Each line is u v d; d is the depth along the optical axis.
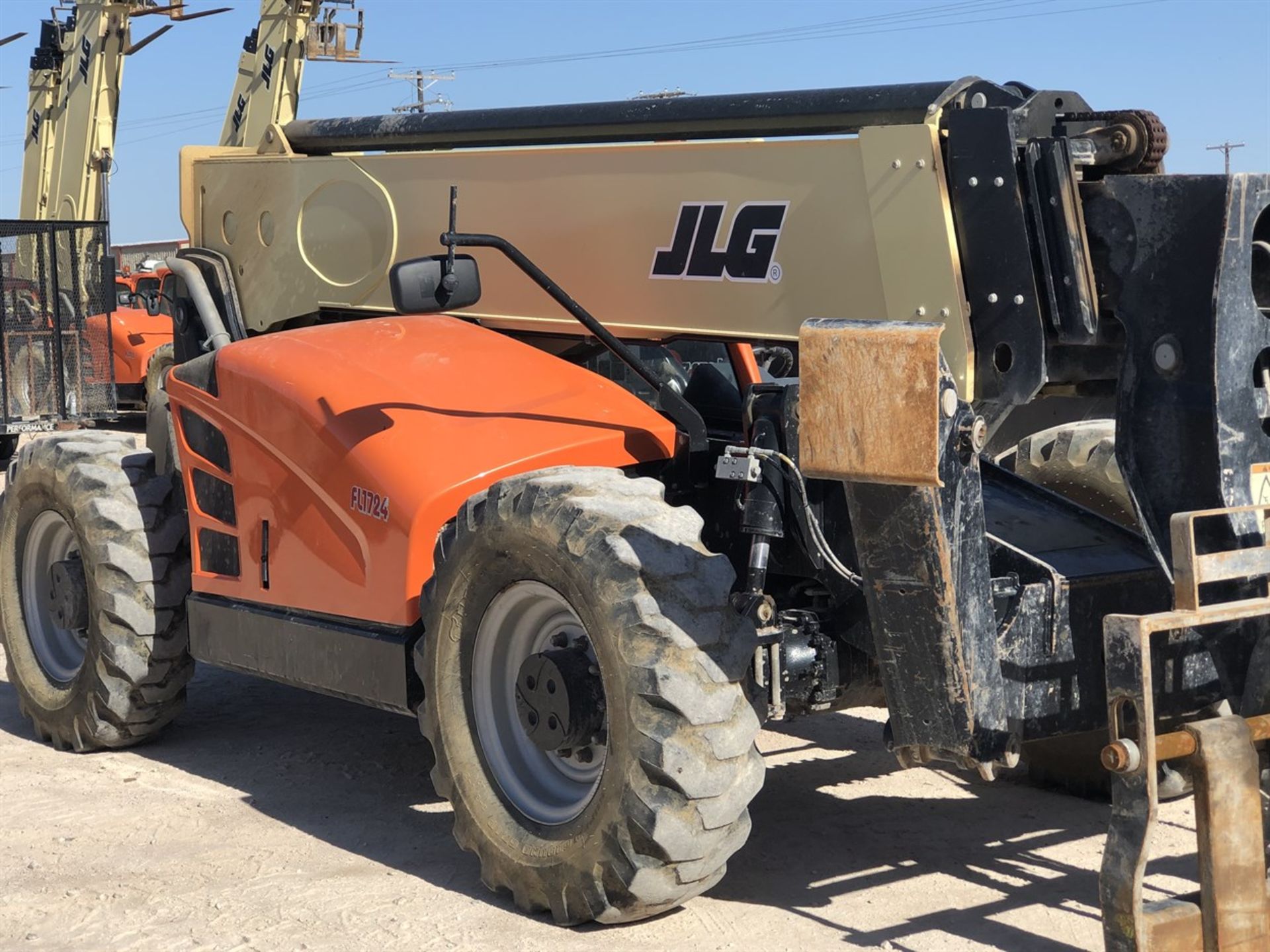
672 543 3.97
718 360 5.47
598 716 4.10
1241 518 3.75
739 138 4.95
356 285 6.05
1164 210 3.88
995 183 4.18
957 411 3.62
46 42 16.42
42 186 16.77
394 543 4.68
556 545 4.03
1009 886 4.39
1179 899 3.45
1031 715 4.00
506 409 4.89
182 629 5.92
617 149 5.12
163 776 5.67
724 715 3.84
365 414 4.89
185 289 6.76
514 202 5.46
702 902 4.29
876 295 4.45
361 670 4.82
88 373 14.09
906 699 3.81
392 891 4.41
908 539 3.63
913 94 4.38
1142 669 3.25
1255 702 3.88
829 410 3.60
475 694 4.41
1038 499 4.80
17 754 6.06
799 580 4.75
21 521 6.29
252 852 4.77
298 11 14.38
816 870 4.55
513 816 4.29
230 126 15.09
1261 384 3.88
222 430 5.47
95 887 4.46
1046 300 4.17
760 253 4.74
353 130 6.20
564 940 4.00
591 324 4.87
